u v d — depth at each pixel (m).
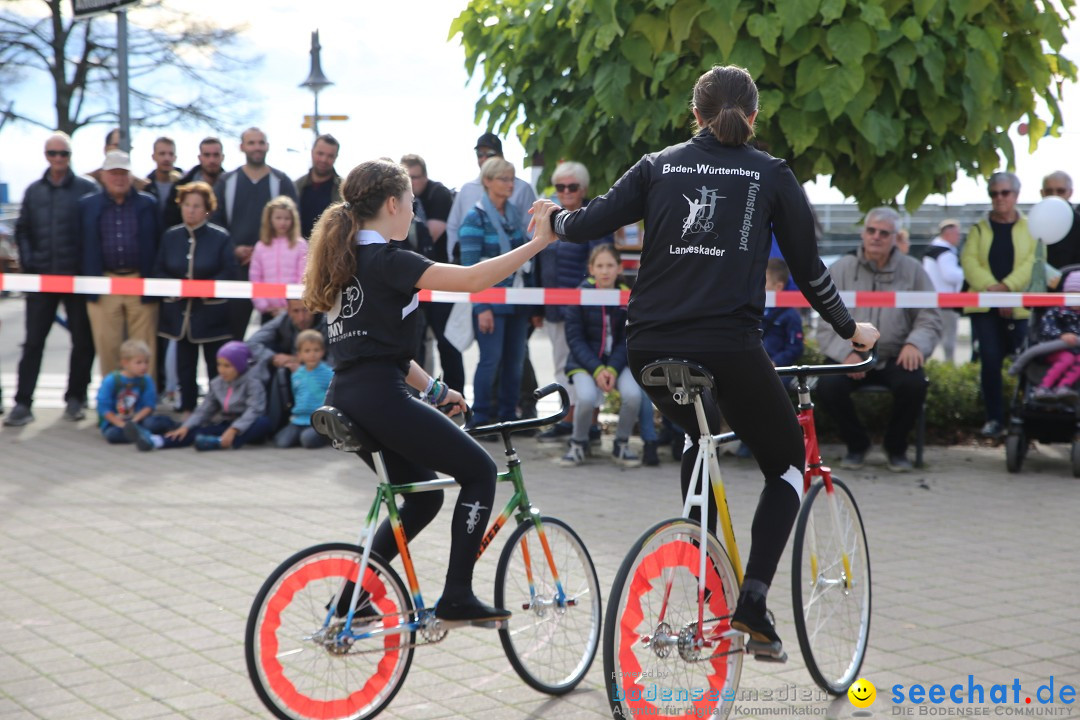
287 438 8.93
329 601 3.80
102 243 9.80
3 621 4.89
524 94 9.17
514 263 3.70
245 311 10.05
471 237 8.77
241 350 9.00
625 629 3.65
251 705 4.03
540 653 4.27
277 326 9.30
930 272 12.91
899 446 8.23
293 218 9.62
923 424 8.27
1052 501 7.30
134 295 9.34
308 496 7.27
